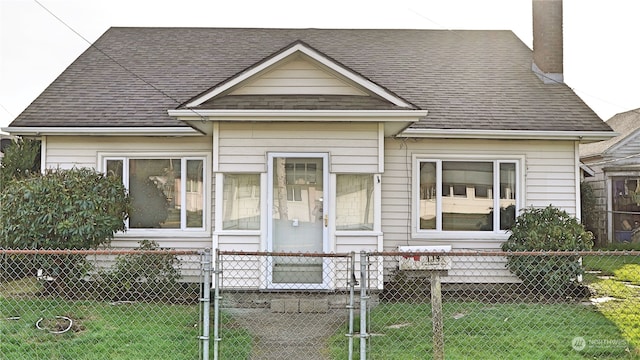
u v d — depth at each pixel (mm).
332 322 8266
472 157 11633
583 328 7719
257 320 8398
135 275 9969
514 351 6715
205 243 11594
